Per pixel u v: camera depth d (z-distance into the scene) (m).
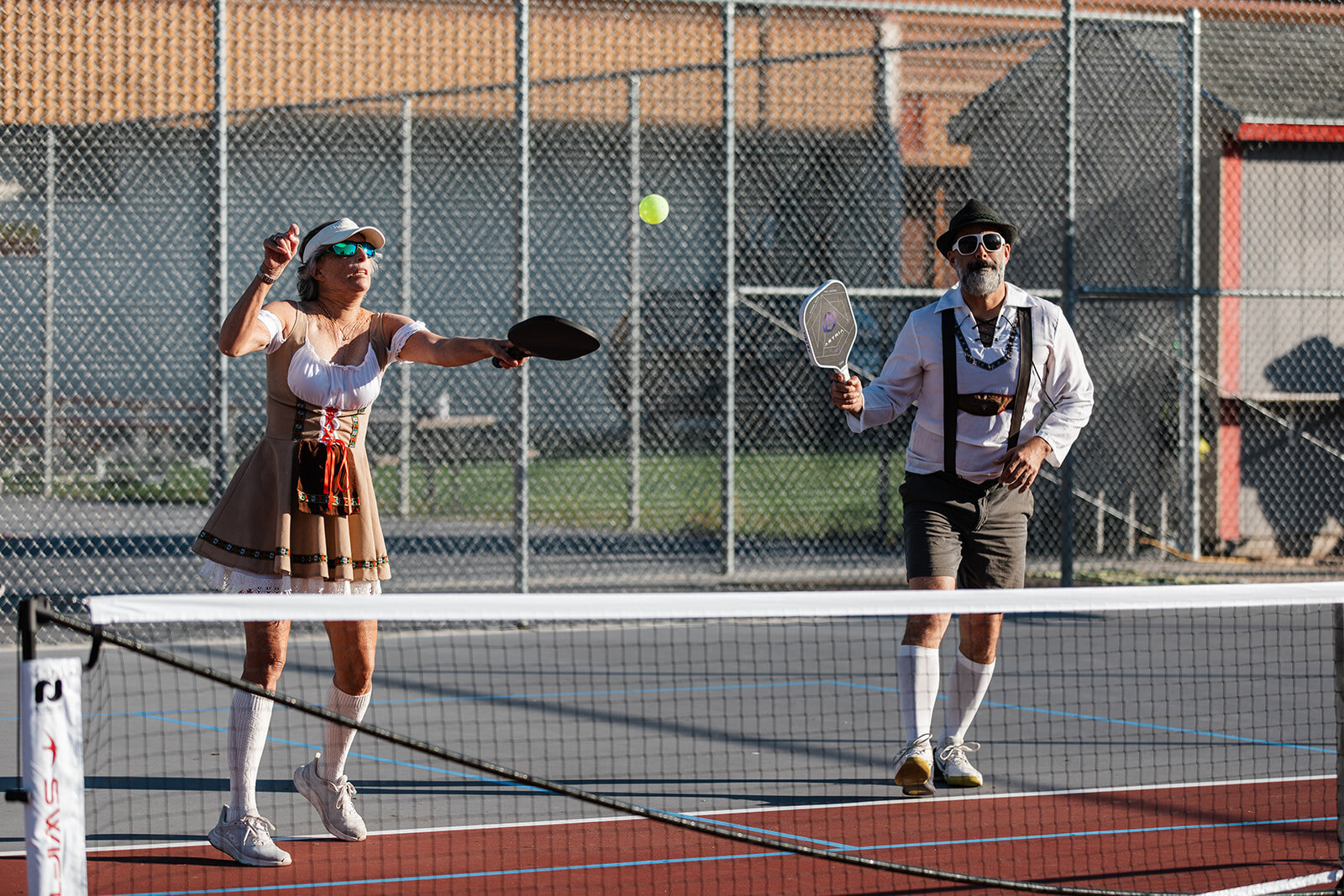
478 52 22.09
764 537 22.31
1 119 18.17
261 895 6.77
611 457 24.16
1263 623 15.98
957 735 9.20
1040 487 21.14
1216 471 21.72
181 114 17.73
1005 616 16.64
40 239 19.77
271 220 23.05
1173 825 8.08
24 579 18.20
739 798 8.71
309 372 7.50
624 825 8.10
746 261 21.83
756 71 21.59
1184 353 19.84
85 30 18.45
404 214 21.23
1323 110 21.94
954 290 9.48
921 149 22.28
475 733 10.52
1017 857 7.43
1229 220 21.75
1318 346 22.20
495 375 25.25
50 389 21.33
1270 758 9.82
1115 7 21.80
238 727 7.45
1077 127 21.78
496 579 18.50
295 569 7.52
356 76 21.44
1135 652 13.28
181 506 27.03
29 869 5.27
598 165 23.53
